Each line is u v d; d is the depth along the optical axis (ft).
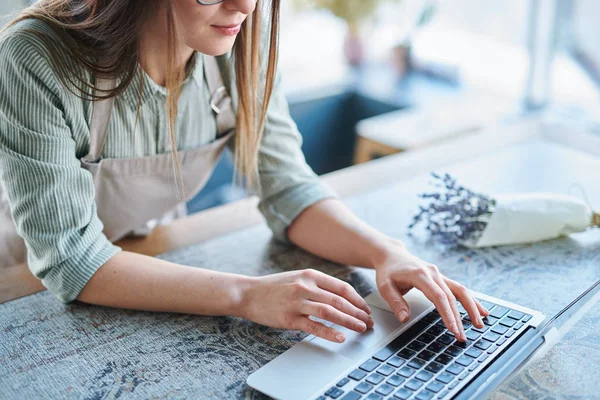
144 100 3.42
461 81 9.57
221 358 2.81
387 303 3.15
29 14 3.13
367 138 7.63
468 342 2.80
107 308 3.22
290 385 2.56
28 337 2.98
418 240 3.85
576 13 7.63
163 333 3.00
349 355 2.76
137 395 2.59
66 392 2.61
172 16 2.96
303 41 10.44
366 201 4.33
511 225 3.73
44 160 3.10
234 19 2.93
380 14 9.31
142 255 3.36
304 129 9.39
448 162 4.91
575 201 3.83
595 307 3.19
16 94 3.03
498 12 8.95
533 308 3.15
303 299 2.96
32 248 3.22
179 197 3.94
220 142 3.87
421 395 2.47
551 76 7.84
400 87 9.61
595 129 6.57
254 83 3.56
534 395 2.56
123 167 3.57
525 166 4.79
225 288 3.12
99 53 3.07
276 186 3.85
